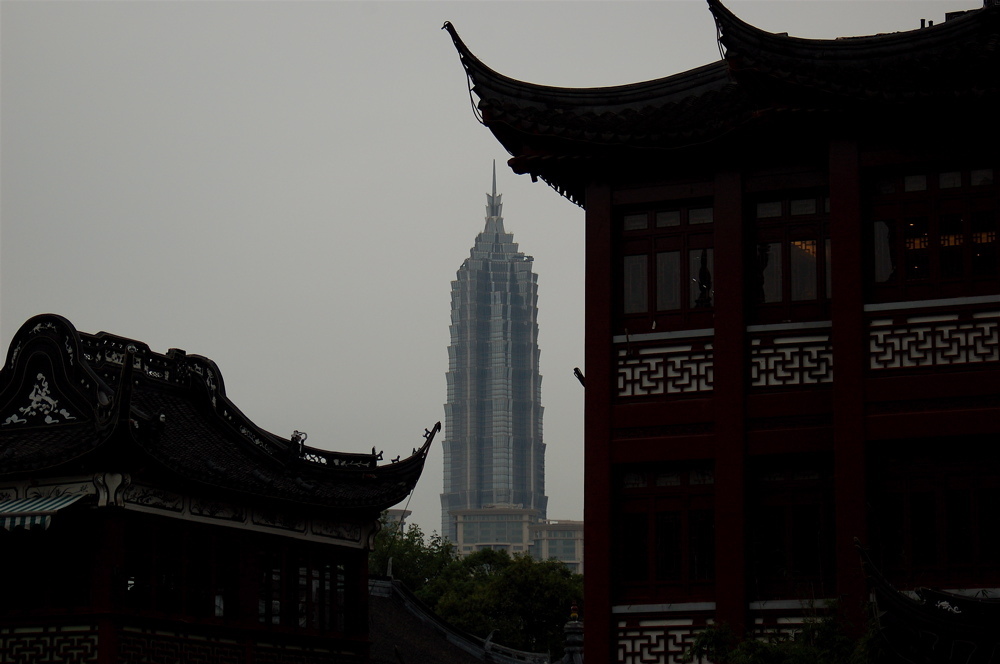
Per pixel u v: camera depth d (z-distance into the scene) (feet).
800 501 86.43
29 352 128.26
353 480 150.00
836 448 83.61
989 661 72.18
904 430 82.84
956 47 86.63
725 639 82.17
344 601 146.20
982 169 85.66
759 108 86.89
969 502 82.12
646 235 92.84
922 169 86.38
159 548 122.93
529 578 311.68
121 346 138.00
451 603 310.45
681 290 91.30
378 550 357.20
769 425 86.89
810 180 89.10
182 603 124.36
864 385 84.12
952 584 81.15
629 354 90.94
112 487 118.01
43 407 127.03
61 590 118.32
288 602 137.59
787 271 89.25
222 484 128.26
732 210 89.97
